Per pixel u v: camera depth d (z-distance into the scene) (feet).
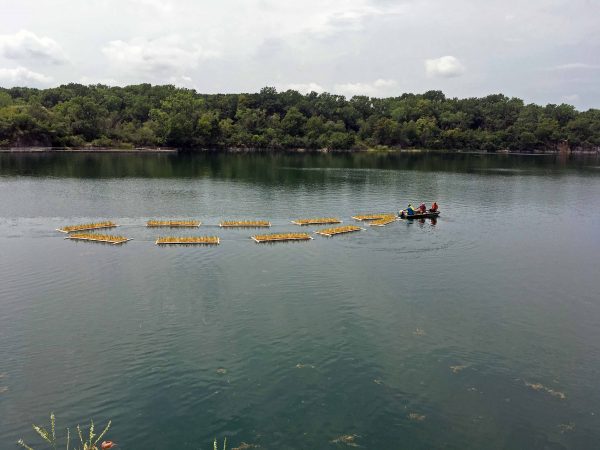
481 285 160.66
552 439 86.63
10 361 107.86
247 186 382.22
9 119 645.92
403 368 107.55
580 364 111.86
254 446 82.89
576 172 542.57
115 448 82.02
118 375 102.73
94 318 129.49
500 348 118.21
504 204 320.29
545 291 156.76
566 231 242.37
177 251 191.31
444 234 230.48
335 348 115.44
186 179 417.49
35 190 333.01
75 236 208.33
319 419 89.97
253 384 100.17
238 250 193.98
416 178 459.73
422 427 88.63
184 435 85.20
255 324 127.13
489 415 92.53
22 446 82.02
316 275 165.68
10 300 140.77
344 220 258.98
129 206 285.02
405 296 149.07
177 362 107.96
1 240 203.21
